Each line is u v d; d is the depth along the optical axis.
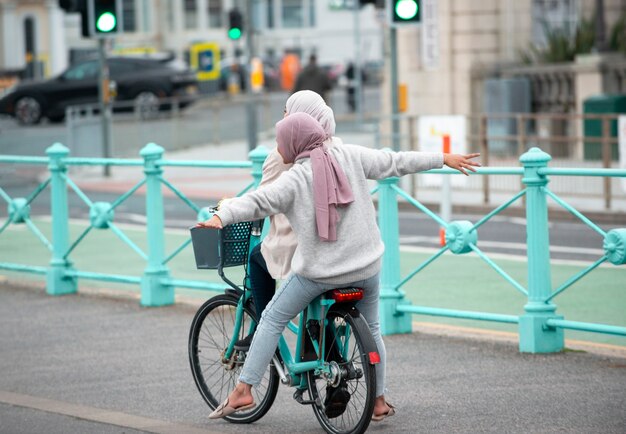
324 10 164.12
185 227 37.88
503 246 31.55
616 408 14.98
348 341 13.94
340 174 13.38
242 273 27.86
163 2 162.88
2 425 15.22
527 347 18.31
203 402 16.23
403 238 34.22
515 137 41.91
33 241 35.53
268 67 134.88
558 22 60.53
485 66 58.72
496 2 59.00
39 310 23.64
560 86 55.81
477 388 16.28
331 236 13.29
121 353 19.44
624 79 53.25
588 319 21.53
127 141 62.66
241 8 162.12
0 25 134.12
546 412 14.90
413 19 37.19
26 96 90.56
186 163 22.61
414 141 41.59
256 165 21.19
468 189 41.03
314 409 14.34
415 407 15.40
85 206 46.06
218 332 15.53
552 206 39.00
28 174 58.88
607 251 17.34
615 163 39.81
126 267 30.39
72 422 15.30
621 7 59.97
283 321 13.91
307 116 13.51
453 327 20.78
